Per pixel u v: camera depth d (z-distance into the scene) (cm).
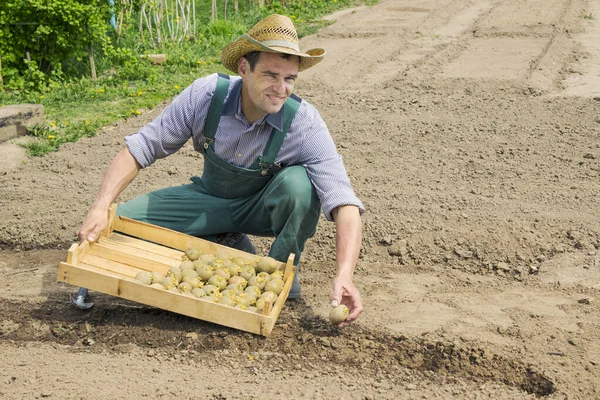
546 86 892
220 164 404
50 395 334
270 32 359
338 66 1021
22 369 355
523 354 365
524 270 468
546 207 546
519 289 444
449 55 1083
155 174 626
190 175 625
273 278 389
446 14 1432
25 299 425
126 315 403
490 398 340
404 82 927
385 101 852
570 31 1220
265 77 362
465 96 861
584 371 354
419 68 1000
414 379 355
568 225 516
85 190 593
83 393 335
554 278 455
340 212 376
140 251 411
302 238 401
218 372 355
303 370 359
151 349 372
